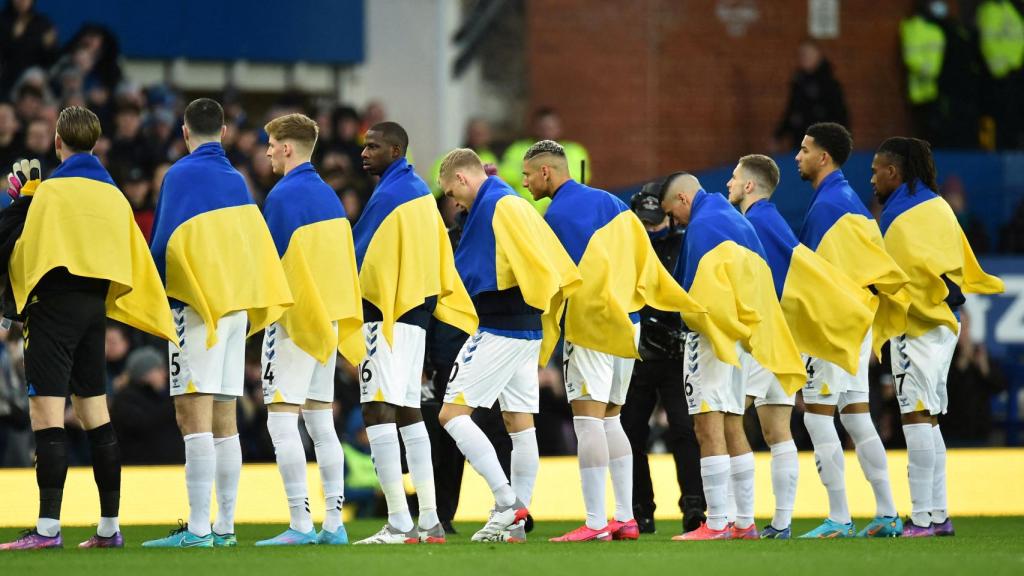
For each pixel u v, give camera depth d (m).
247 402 44.50
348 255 28.11
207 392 26.89
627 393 33.59
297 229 28.00
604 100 68.12
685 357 29.91
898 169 32.06
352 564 22.75
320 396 28.27
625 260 28.98
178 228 26.84
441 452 33.09
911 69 65.50
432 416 33.34
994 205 54.28
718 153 69.00
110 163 49.38
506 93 67.56
